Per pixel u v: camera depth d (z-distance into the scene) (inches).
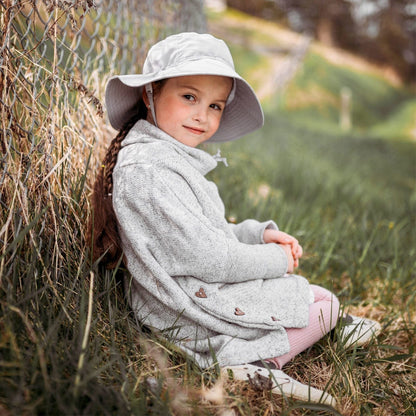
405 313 90.4
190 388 54.0
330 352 67.1
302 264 104.1
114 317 57.9
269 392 56.9
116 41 91.4
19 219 56.7
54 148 65.2
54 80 63.4
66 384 46.8
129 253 63.2
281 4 1772.9
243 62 927.0
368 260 107.5
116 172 63.1
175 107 64.1
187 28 140.3
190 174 63.4
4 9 56.7
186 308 59.9
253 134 310.5
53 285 55.4
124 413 46.2
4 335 46.6
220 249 59.6
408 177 323.9
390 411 61.2
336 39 1712.6
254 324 61.2
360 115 953.5
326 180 207.5
